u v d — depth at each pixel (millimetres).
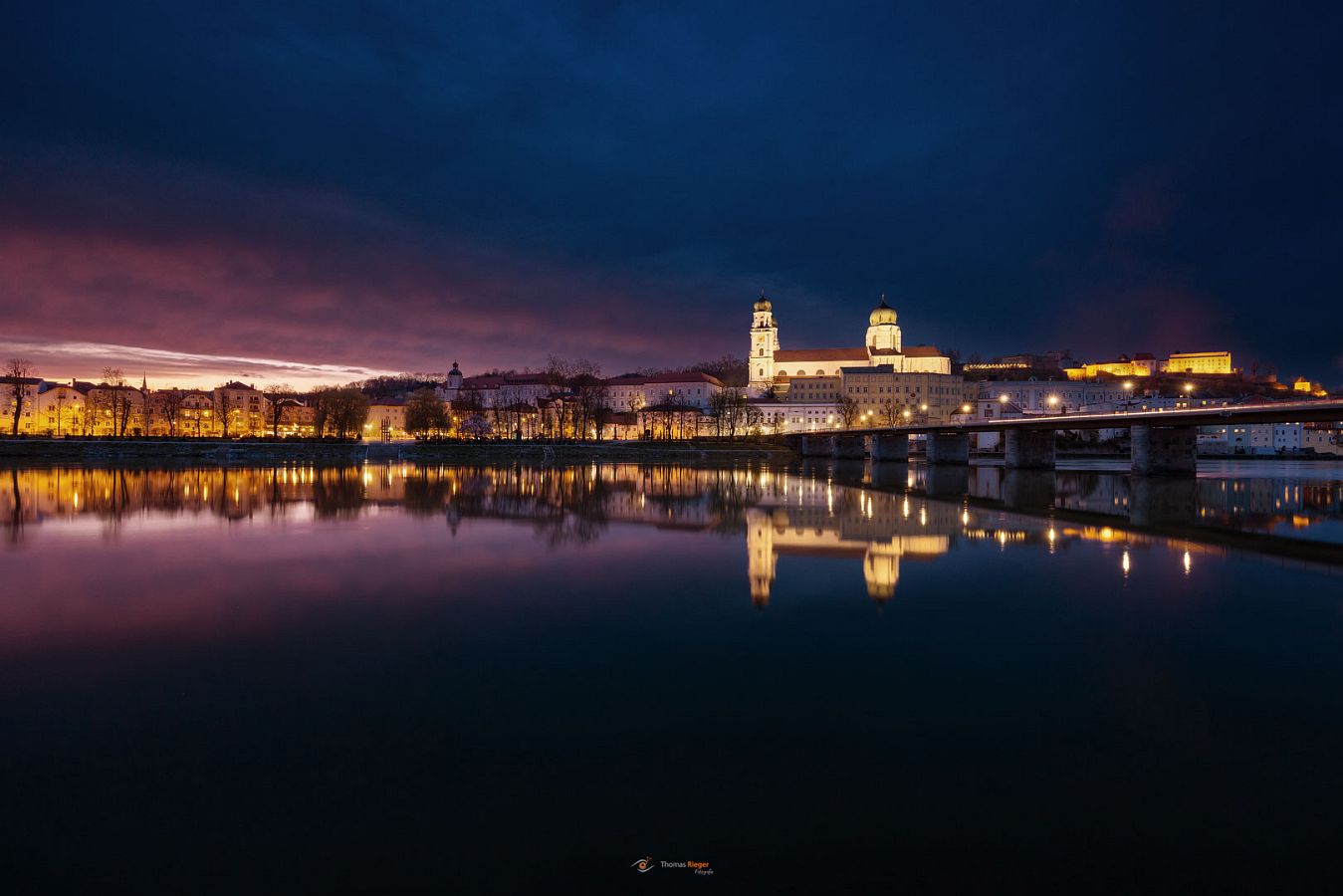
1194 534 41750
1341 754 13633
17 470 104062
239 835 11102
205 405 199500
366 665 18438
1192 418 74250
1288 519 49312
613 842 10883
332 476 96250
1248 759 13453
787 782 12586
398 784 12508
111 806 11891
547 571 30406
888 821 11406
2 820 11508
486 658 18969
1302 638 20672
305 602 25000
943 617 22891
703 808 11766
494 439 181750
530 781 12609
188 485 78438
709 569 30781
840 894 9758
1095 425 91625
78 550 35844
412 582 28172
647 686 16953
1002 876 10148
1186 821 11438
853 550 36031
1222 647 19859
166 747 13906
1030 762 13297
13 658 18984
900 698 16219
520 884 9961
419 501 61656
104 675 17766
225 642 20375
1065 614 23250
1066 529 43938
